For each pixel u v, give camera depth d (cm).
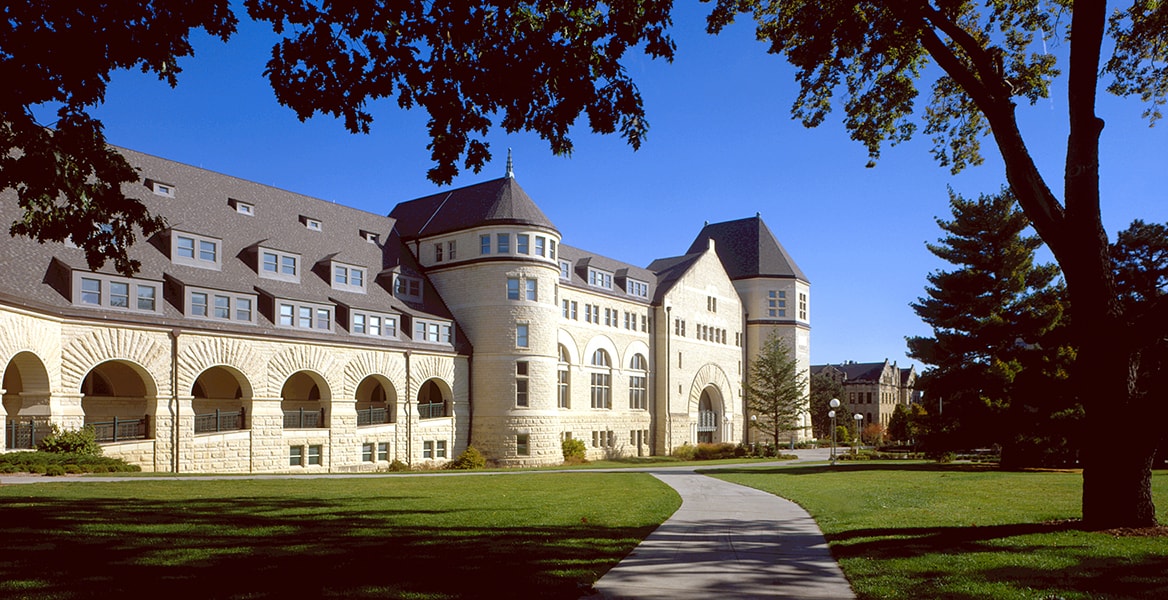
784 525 1555
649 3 1119
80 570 962
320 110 1147
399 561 1066
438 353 4562
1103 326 1454
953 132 2073
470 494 2169
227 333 3488
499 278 4766
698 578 1023
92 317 2986
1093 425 1475
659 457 5919
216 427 3509
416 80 1151
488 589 914
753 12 1841
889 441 10169
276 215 4369
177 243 3547
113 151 1270
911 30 1603
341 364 4022
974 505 1939
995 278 3872
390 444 4253
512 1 1122
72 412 2903
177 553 1093
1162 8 1656
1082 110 1441
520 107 1177
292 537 1266
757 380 7019
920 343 4069
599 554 1177
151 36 1098
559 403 5334
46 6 1040
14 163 1132
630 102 1177
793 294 7506
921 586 971
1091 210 1453
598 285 5816
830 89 1942
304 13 1091
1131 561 1123
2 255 2839
